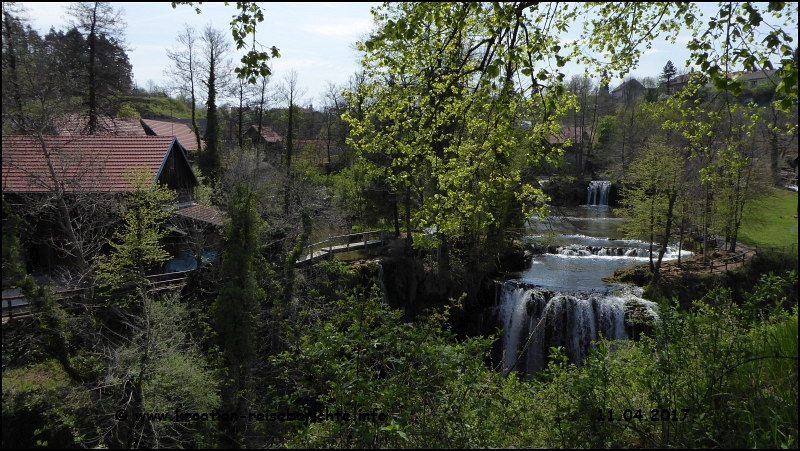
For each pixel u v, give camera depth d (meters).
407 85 8.80
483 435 4.86
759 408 4.53
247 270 14.55
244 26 5.99
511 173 9.94
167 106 68.56
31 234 16.56
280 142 50.69
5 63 13.17
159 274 17.25
